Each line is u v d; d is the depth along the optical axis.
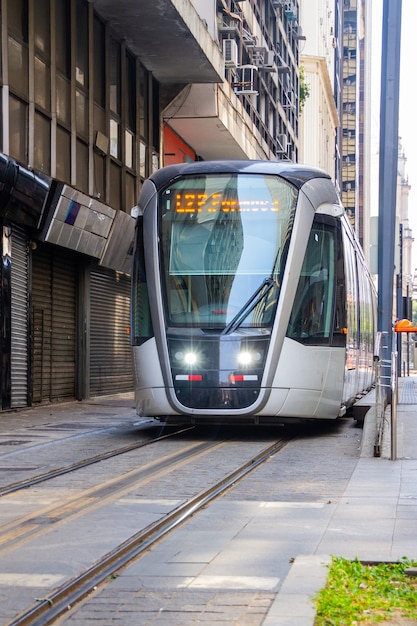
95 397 27.78
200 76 29.95
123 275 30.45
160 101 30.80
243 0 37.34
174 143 33.66
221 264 15.52
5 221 20.72
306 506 9.03
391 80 18.42
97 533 7.73
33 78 20.45
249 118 38.00
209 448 14.48
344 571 6.04
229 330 15.23
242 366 15.11
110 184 26.23
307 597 5.39
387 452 13.37
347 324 16.92
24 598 5.73
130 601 5.66
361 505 9.05
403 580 6.00
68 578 6.23
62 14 22.58
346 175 119.25
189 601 5.62
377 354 14.22
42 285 23.89
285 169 16.05
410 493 9.80
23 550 7.11
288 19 55.00
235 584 6.00
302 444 15.39
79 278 26.38
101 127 25.53
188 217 15.79
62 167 22.59
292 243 15.48
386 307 18.44
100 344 28.20
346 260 17.44
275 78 48.25
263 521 8.25
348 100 120.00
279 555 6.83
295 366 15.30
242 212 15.66
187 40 26.67
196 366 15.22
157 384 15.40
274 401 15.19
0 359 20.67
